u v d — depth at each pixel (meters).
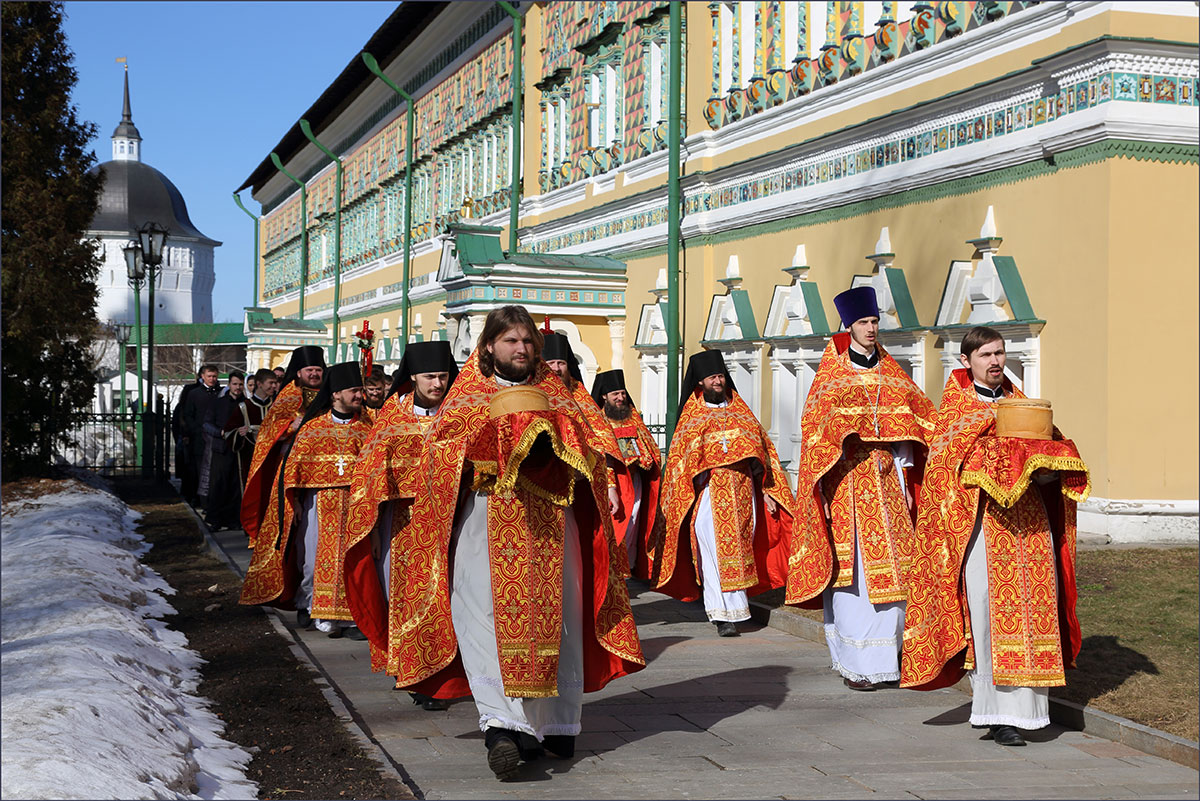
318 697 7.30
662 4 20.30
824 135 15.44
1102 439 11.12
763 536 10.06
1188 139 11.11
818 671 8.34
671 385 13.87
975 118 12.87
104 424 27.14
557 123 26.17
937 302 13.28
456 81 33.91
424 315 36.50
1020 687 6.36
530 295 20.64
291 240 59.44
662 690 7.74
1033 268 11.95
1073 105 11.49
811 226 15.97
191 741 5.91
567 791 5.59
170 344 62.16
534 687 5.80
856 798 5.47
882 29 14.53
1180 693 6.95
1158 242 11.14
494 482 5.78
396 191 40.59
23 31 19.56
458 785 5.69
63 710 5.38
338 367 9.77
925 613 6.74
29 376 20.28
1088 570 10.12
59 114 19.97
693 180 18.88
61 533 13.63
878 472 7.84
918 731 6.71
